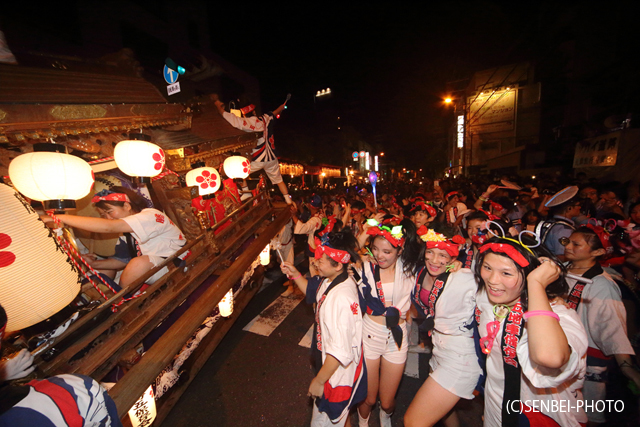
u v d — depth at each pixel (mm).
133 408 1911
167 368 2510
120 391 1684
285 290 5695
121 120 2572
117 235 2883
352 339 1896
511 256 1569
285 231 5770
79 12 6355
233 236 3922
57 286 1554
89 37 6555
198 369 3133
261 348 3936
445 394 2109
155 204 3367
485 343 1851
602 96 13336
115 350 1906
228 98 12945
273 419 2844
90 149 2459
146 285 2482
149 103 2998
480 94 24859
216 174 3641
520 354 1587
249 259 3754
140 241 2412
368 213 7281
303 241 9633
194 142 3750
